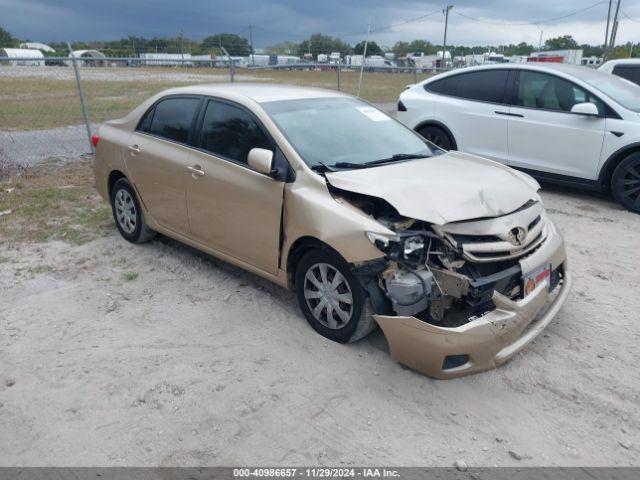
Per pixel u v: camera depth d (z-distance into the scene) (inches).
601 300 187.2
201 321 171.9
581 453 120.0
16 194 304.0
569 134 292.2
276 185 161.2
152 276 203.8
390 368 147.4
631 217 275.1
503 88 318.7
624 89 299.1
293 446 121.1
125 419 129.1
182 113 200.2
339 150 171.2
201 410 132.0
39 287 194.2
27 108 562.6
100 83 603.2
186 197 193.5
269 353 154.5
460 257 137.7
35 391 139.0
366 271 138.9
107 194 238.5
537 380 143.5
